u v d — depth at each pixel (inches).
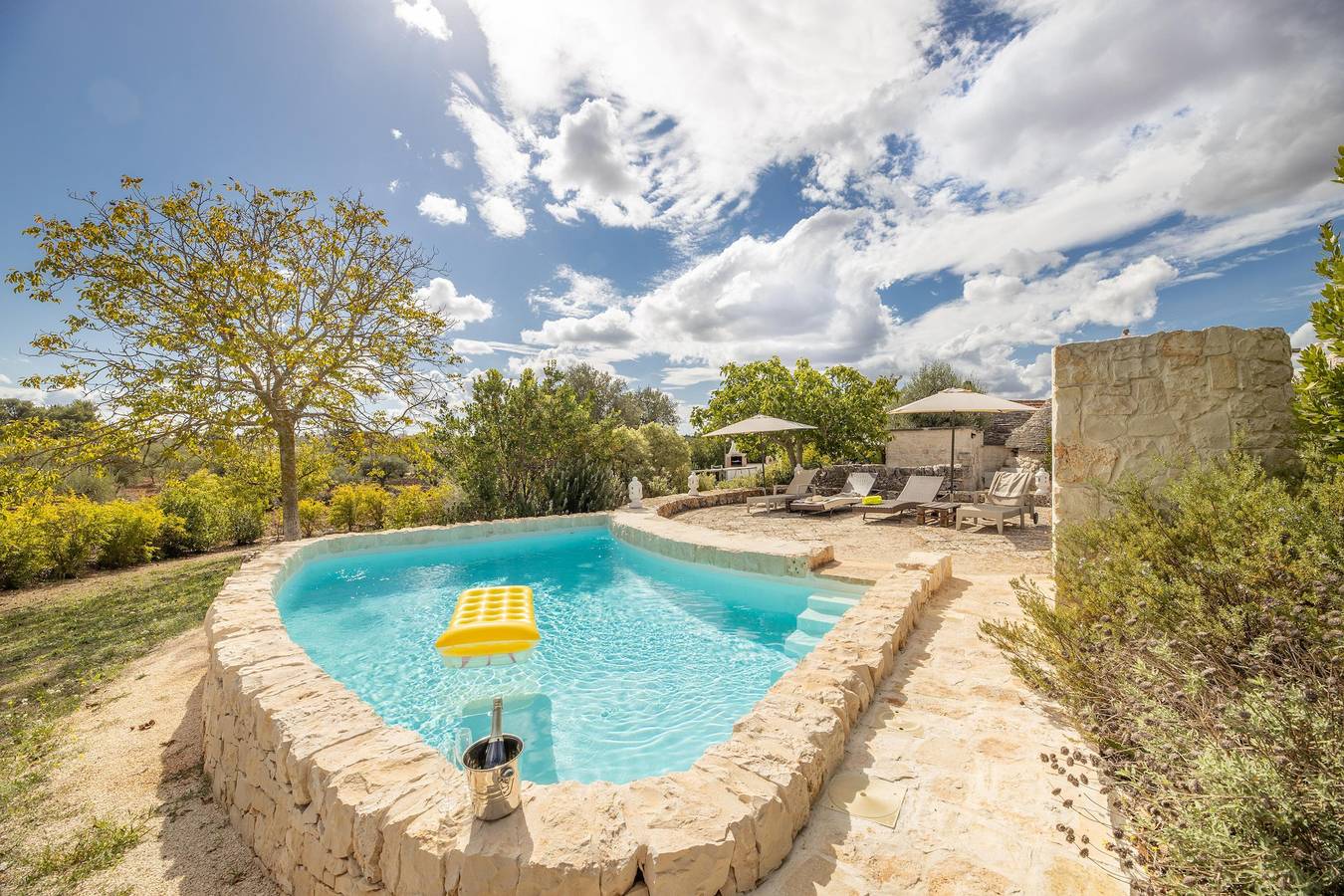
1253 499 126.1
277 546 394.3
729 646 248.7
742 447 859.4
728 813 88.0
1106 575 137.6
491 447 619.2
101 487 660.7
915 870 87.0
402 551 447.5
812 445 863.7
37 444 402.3
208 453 464.1
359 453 541.6
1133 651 107.7
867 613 183.6
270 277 446.9
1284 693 73.1
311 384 476.1
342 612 315.3
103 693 210.5
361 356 511.8
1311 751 64.2
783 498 585.6
